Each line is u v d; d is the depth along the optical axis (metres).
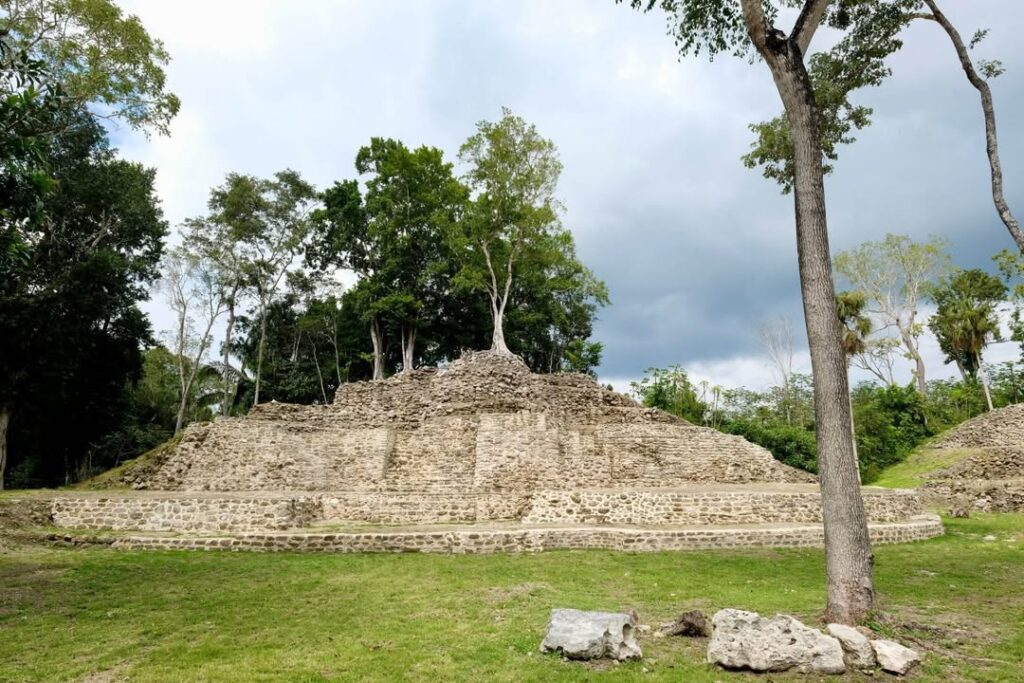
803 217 8.81
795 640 6.43
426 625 8.28
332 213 39.25
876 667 6.35
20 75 10.27
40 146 10.30
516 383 26.75
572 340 46.53
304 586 10.54
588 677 6.24
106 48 21.69
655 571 11.73
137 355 32.28
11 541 13.41
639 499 15.92
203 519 14.96
